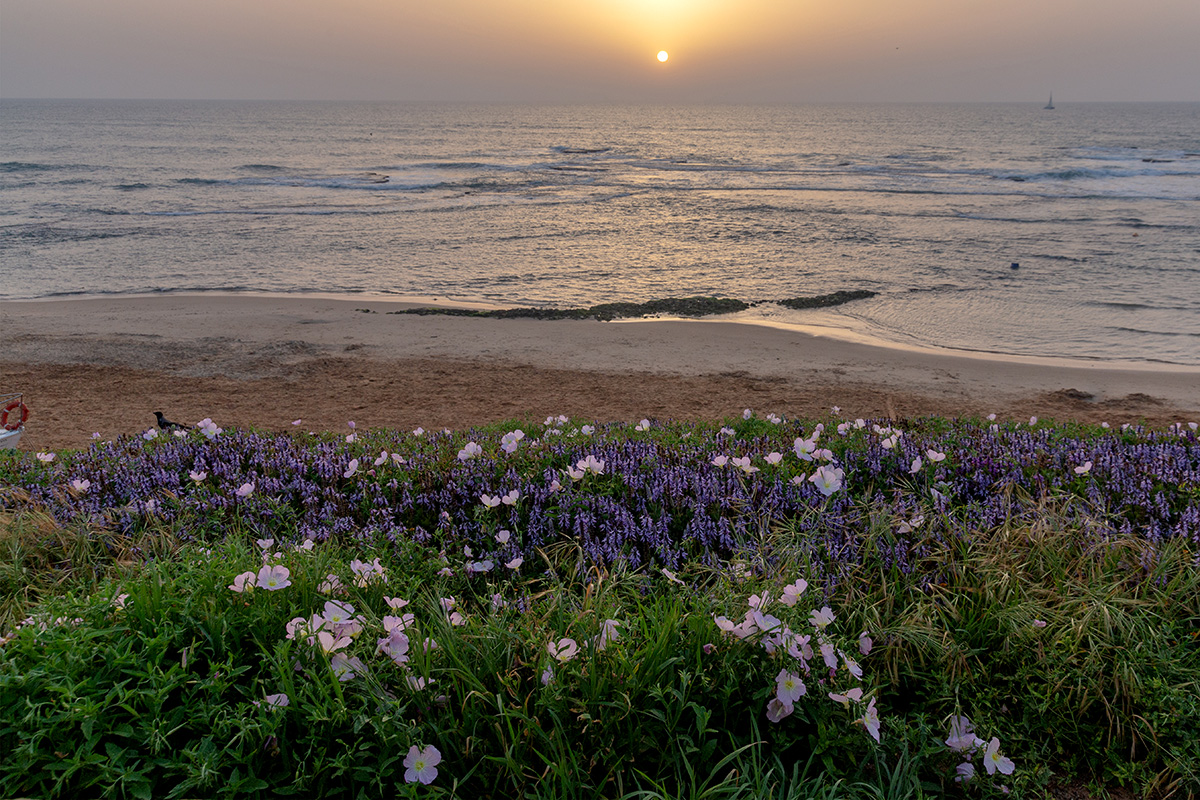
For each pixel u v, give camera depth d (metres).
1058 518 4.14
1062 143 105.25
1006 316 19.95
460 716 2.70
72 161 67.56
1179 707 3.03
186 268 26.14
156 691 2.39
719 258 28.50
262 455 5.41
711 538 4.29
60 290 22.55
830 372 15.08
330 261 27.81
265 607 2.94
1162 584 3.67
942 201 44.78
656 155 89.00
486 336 17.88
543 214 40.09
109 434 11.12
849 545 4.04
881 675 3.32
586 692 2.66
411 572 3.88
